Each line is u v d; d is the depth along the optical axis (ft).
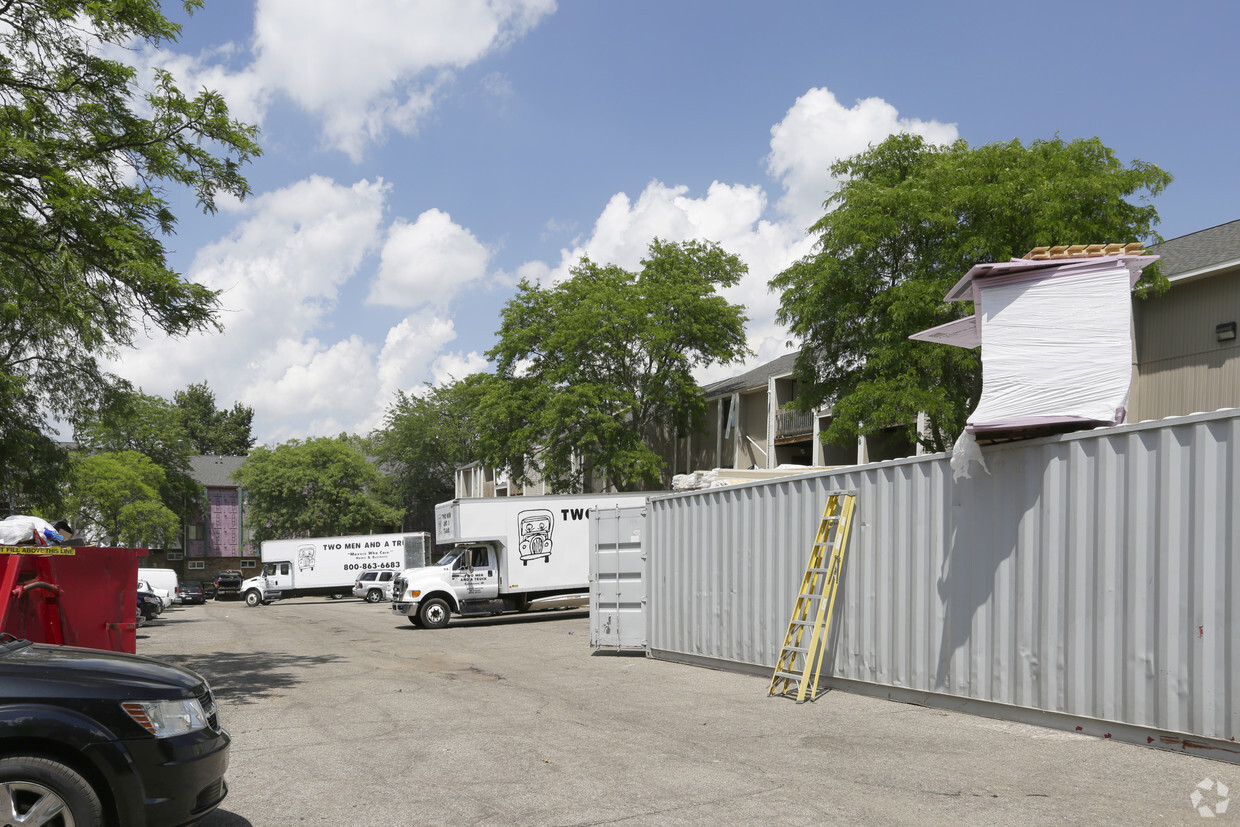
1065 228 59.41
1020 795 19.58
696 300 118.52
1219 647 22.06
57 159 39.34
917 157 72.28
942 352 65.05
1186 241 75.97
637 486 128.98
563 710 32.01
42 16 41.09
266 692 38.52
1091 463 25.75
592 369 120.67
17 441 69.41
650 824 17.94
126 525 179.42
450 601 84.23
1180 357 68.90
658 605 49.42
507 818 18.48
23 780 14.49
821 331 74.18
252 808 19.67
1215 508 22.34
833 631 35.96
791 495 38.47
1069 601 26.05
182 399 357.20
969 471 29.78
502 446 123.95
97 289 40.47
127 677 16.03
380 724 29.73
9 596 26.58
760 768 22.57
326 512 223.30
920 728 27.63
